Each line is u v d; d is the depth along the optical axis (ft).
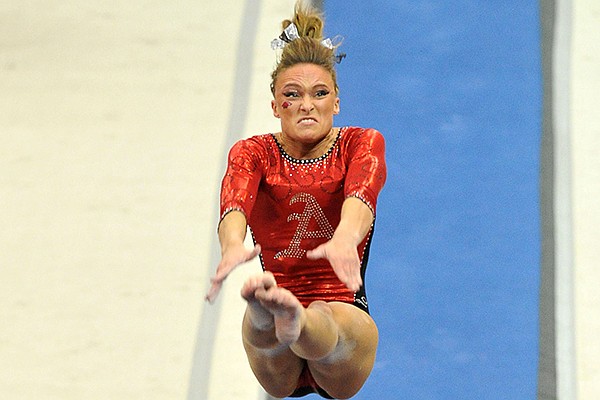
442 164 96.37
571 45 108.27
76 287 86.94
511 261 86.79
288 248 53.47
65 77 110.63
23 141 102.73
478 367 78.07
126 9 119.96
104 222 93.15
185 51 112.16
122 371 79.00
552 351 78.84
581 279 84.64
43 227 93.04
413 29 111.24
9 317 84.33
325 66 52.42
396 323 82.07
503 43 109.29
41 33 117.29
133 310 84.38
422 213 91.86
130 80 109.29
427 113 101.55
